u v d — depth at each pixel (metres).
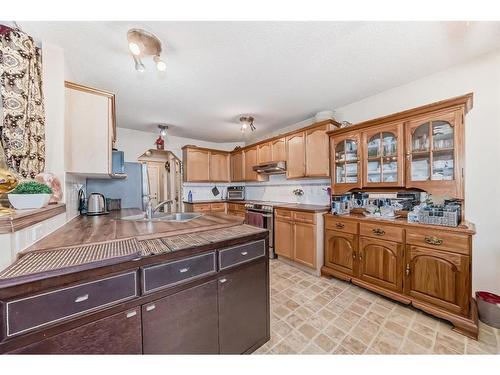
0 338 0.64
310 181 3.45
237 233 1.37
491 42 1.62
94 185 2.85
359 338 1.51
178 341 1.03
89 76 2.02
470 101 1.68
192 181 4.32
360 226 2.23
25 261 0.81
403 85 2.29
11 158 1.13
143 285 0.93
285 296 2.12
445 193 1.77
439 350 1.38
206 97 2.55
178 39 1.51
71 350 0.75
